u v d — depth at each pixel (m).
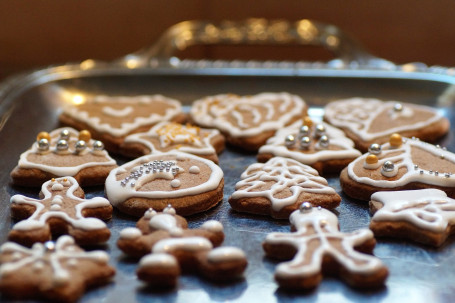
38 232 0.52
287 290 0.49
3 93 0.71
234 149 0.67
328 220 0.53
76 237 0.52
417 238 0.53
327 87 0.76
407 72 0.76
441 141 0.67
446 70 0.76
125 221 0.56
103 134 0.67
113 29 0.94
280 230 0.55
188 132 0.66
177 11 0.93
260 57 0.96
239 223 0.56
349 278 0.49
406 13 0.92
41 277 0.48
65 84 0.75
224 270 0.49
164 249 0.50
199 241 0.50
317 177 0.59
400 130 0.66
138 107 0.71
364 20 0.93
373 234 0.53
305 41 0.82
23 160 0.61
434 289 0.50
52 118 0.71
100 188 0.60
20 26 0.93
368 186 0.58
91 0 0.92
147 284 0.50
